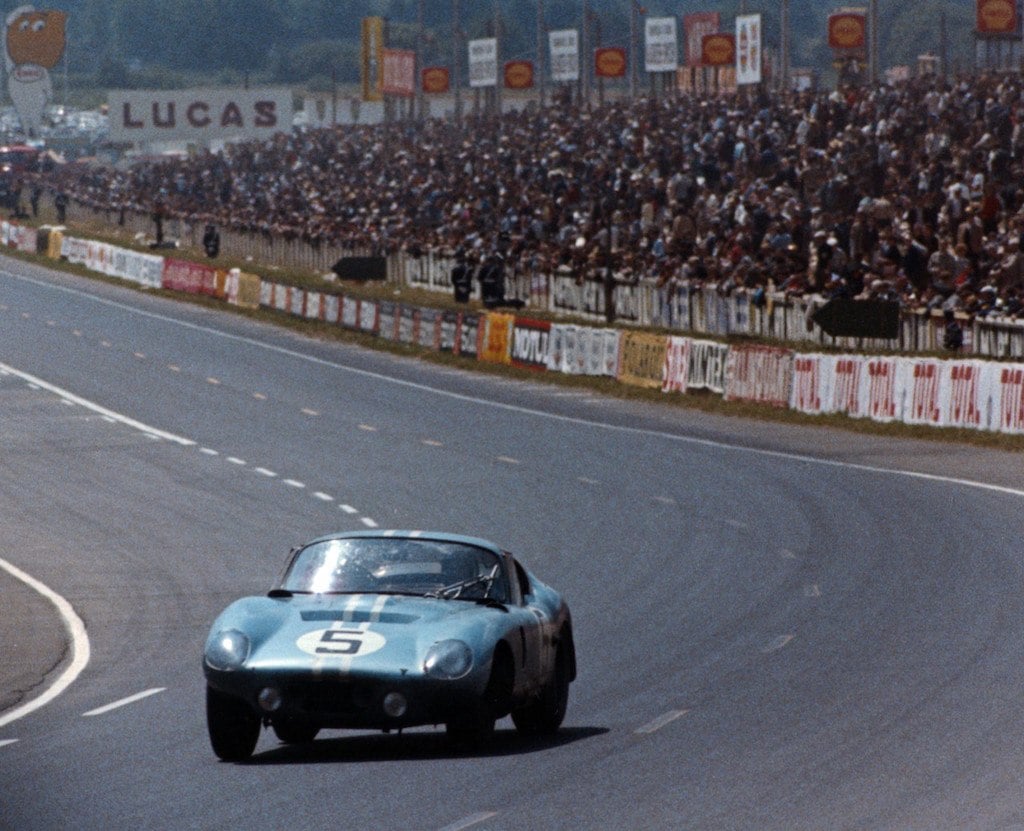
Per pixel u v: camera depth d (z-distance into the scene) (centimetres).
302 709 4116
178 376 17675
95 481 11569
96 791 3919
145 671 6172
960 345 12731
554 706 4594
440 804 3619
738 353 14425
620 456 11769
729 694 5050
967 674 5147
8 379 17575
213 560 8756
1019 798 3525
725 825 3347
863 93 19912
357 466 11788
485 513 9700
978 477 10219
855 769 3878
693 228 17500
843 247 15112
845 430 12756
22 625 7350
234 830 3431
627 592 7256
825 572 7431
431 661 4097
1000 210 14412
